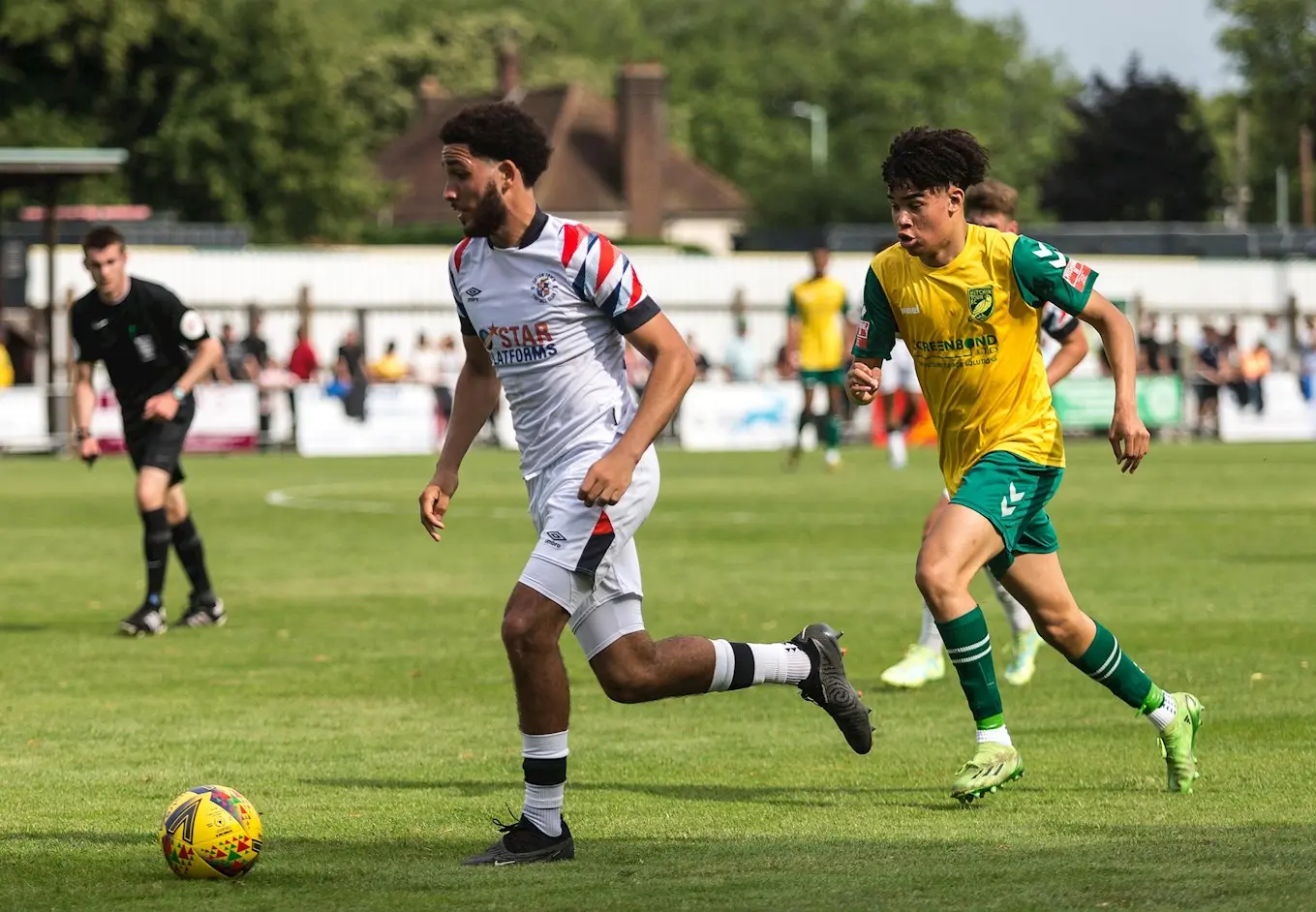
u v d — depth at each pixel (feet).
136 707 40.11
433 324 177.88
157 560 52.24
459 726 37.70
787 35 536.83
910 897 22.49
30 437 147.84
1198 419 175.52
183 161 266.36
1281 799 29.12
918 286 29.86
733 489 107.14
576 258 25.77
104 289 51.67
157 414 51.44
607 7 523.70
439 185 385.70
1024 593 30.19
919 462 135.74
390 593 61.62
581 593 25.76
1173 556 70.33
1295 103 377.91
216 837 24.09
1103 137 338.95
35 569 69.77
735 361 164.96
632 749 34.73
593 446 25.98
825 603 57.16
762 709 39.70
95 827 27.84
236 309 160.04
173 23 265.75
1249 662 44.32
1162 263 203.82
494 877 24.22
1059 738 35.47
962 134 29.48
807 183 346.13
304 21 281.95
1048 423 30.01
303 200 283.18
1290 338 192.85
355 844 26.55
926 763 33.17
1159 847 25.32
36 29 246.27
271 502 101.30
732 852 25.55
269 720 38.40
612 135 391.45
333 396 152.35
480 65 418.92
